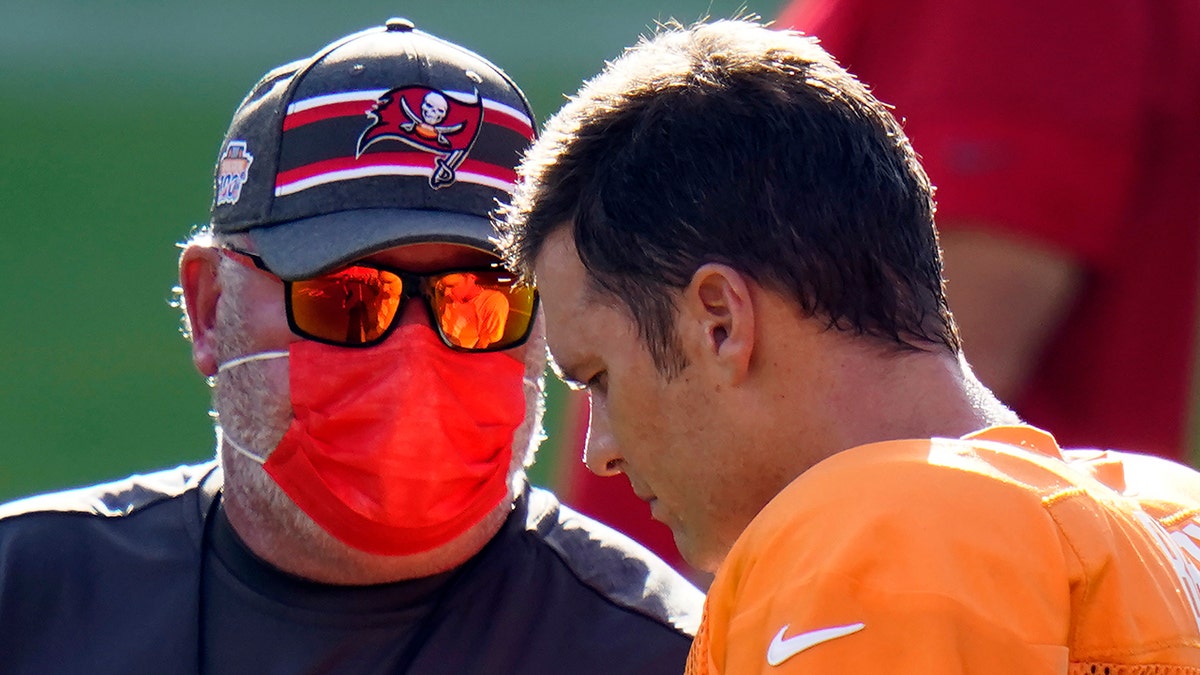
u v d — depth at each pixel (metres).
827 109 5.57
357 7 59.50
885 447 4.89
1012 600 4.44
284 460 7.41
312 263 7.26
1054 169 8.30
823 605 4.50
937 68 8.55
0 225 38.72
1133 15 8.45
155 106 49.22
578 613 7.55
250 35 57.25
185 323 8.65
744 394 5.33
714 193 5.38
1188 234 8.73
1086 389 8.86
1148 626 4.68
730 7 57.59
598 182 5.64
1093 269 8.54
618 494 10.41
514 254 6.18
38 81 51.41
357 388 7.33
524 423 7.79
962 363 5.55
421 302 7.41
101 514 7.89
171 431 26.88
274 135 7.53
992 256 8.38
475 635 7.45
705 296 5.34
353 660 7.33
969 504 4.60
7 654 7.42
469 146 7.49
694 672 5.09
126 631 7.46
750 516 5.49
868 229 5.37
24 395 28.45
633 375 5.55
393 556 7.36
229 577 7.53
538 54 53.75
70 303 33.94
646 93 5.71
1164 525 5.35
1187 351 9.02
